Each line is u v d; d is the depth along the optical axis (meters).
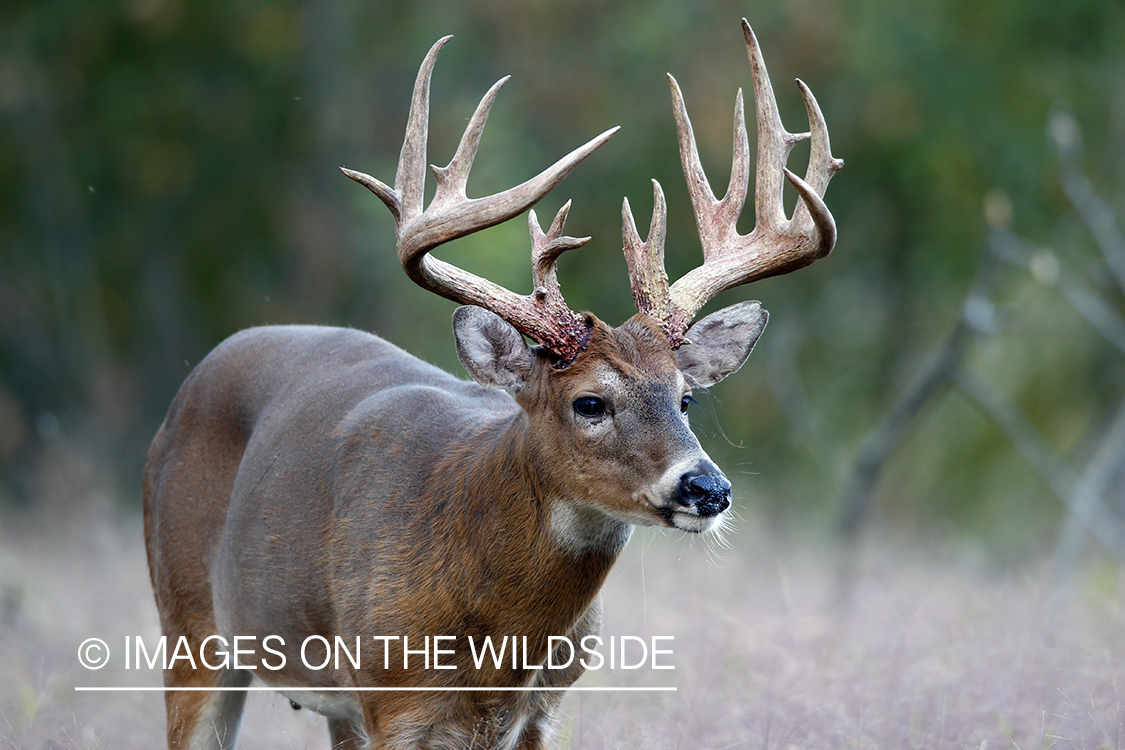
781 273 9.61
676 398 8.65
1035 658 11.81
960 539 29.75
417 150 9.07
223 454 10.58
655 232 9.23
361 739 10.55
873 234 34.50
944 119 32.03
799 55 31.95
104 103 35.12
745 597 15.20
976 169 31.97
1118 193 30.83
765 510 29.75
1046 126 31.39
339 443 9.61
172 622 10.62
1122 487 25.62
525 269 29.61
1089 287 29.98
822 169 9.69
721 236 9.78
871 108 32.16
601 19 33.91
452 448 9.19
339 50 34.75
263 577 9.75
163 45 35.03
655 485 8.33
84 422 34.97
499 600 8.71
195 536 10.52
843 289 34.94
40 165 35.94
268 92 35.44
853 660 12.16
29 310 36.09
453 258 28.97
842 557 19.88
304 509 9.60
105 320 36.84
